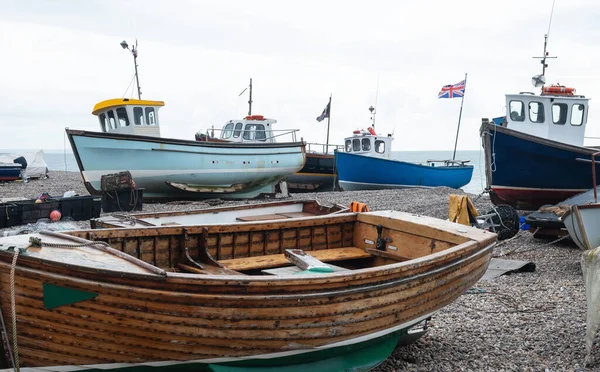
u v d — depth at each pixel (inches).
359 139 1213.1
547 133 751.1
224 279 182.1
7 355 184.9
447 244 269.1
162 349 188.4
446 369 238.5
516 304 328.2
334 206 387.2
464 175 1258.6
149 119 838.5
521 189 703.7
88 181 735.7
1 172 1242.0
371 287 207.9
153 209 725.9
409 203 816.3
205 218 358.6
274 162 882.8
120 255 192.9
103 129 855.1
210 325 186.4
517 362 245.3
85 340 184.1
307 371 214.2
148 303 179.0
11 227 546.6
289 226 291.4
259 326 192.2
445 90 1232.2
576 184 693.9
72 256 183.6
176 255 256.7
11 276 173.6
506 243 530.3
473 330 285.4
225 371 199.6
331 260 279.9
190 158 788.6
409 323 234.5
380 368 239.5
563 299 336.8
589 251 256.7
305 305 196.1
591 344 239.9
